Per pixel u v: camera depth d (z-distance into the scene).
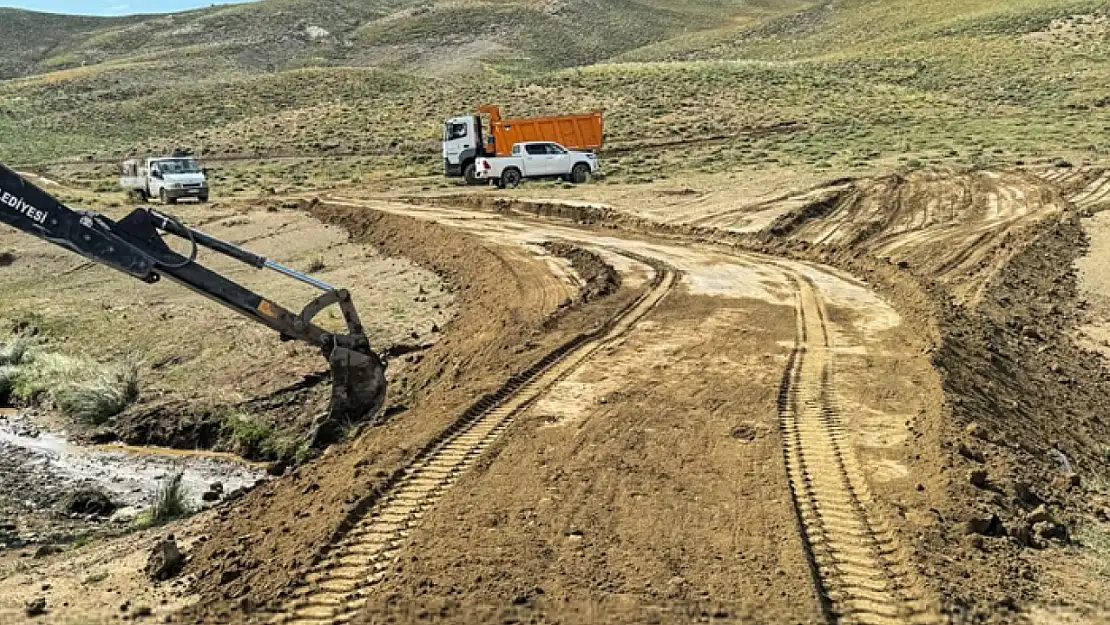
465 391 13.31
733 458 10.50
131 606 8.20
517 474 10.12
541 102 79.62
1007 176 39.00
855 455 10.59
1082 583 8.08
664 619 7.22
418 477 10.21
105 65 158.62
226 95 106.31
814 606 7.37
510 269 22.89
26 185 11.77
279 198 44.75
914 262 25.59
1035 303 21.64
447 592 7.68
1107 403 15.53
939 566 8.02
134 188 50.00
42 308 24.89
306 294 23.62
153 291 26.02
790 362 14.54
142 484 14.67
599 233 30.53
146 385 18.34
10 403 18.73
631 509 9.16
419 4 197.00
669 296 19.66
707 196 37.62
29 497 14.19
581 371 14.06
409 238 29.84
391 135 75.06
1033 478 10.59
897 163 45.22
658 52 152.75
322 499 9.98
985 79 79.00
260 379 17.64
